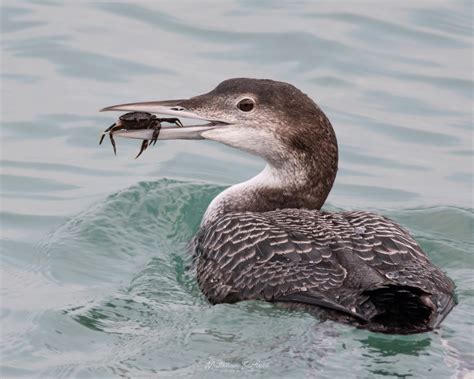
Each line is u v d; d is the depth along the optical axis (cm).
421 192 1589
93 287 1284
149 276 1298
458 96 1842
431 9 2122
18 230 1445
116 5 2098
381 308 1041
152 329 1152
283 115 1305
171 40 1972
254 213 1238
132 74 1845
